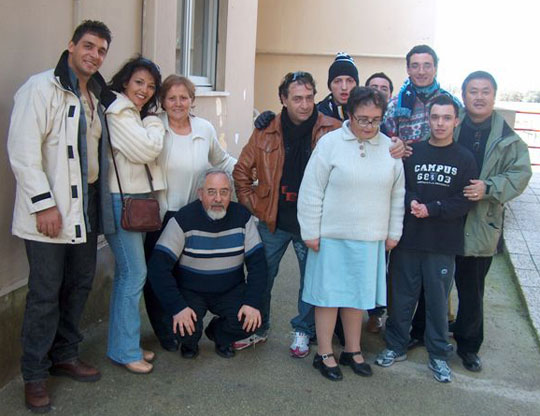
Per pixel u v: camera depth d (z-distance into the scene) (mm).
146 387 3184
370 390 3301
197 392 3168
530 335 4230
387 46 9789
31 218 2729
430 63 3697
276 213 3443
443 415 3096
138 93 3113
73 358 3205
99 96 2994
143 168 3191
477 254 3418
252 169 3527
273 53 10078
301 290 3637
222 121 6371
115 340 3305
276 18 9961
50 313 2879
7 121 2936
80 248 3045
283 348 3770
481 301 3568
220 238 3346
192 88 3340
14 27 2947
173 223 3287
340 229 3217
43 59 3189
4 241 2992
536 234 6359
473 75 3393
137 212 3061
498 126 3438
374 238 3217
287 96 3311
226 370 3428
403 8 9656
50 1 3213
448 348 3477
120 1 3936
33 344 2863
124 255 3186
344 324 3486
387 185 3219
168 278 3250
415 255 3443
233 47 6520
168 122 3375
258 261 3416
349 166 3168
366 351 3826
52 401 2984
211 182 3227
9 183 2988
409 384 3391
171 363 3463
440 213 3270
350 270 3256
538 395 3375
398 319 3568
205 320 4176
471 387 3410
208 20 6234
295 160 3418
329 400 3174
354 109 3131
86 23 2750
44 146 2740
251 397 3152
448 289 3439
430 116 3291
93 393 3090
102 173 3014
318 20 9875
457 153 3318
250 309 3346
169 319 3395
